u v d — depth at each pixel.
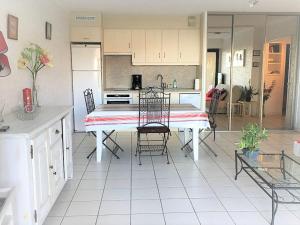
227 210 2.89
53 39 4.85
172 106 4.76
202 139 5.51
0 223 1.78
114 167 4.13
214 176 3.78
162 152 4.74
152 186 3.47
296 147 3.42
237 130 6.55
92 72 6.16
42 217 2.41
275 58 6.48
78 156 4.63
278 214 2.80
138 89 6.63
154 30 6.46
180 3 5.25
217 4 5.33
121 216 2.77
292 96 6.62
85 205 2.99
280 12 6.12
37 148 2.31
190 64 6.61
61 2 5.02
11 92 3.08
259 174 2.91
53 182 2.75
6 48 2.10
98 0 4.95
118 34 6.41
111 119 4.18
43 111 3.12
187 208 2.93
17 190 2.14
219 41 6.29
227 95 6.49
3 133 2.08
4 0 2.94
